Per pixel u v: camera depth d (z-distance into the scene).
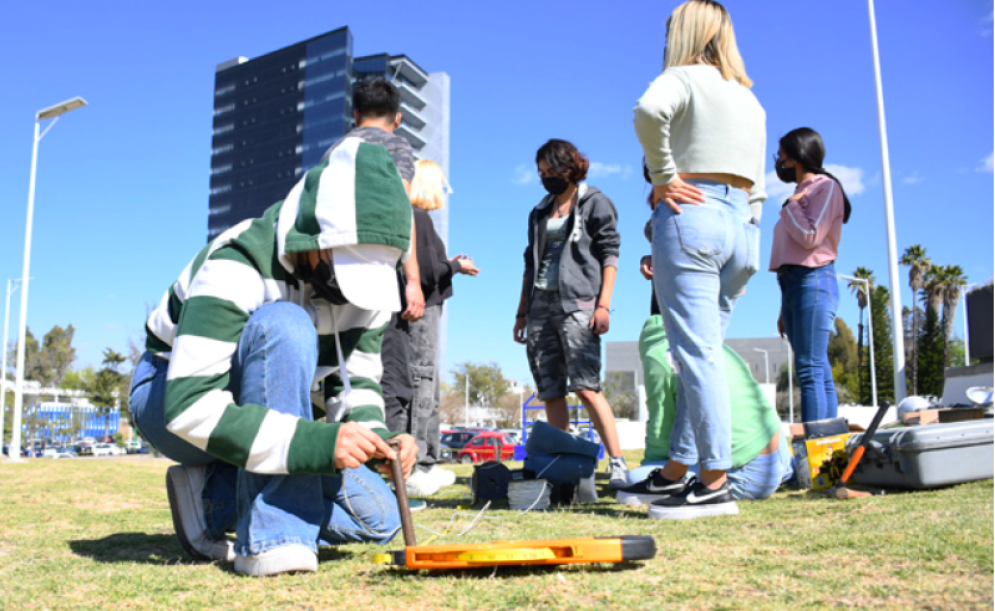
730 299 2.97
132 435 71.75
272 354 1.85
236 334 1.86
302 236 1.85
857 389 68.88
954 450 2.97
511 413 67.94
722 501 2.66
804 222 3.85
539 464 3.56
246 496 1.88
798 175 4.08
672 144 2.88
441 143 123.56
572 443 3.54
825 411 3.94
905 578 1.46
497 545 1.64
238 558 1.83
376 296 1.83
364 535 2.19
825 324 3.92
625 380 72.88
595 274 4.02
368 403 2.16
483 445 28.95
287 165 114.06
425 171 4.54
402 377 4.04
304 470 1.76
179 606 1.50
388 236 1.83
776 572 1.57
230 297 1.85
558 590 1.49
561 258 4.02
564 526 2.50
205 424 1.75
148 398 2.12
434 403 4.57
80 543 2.48
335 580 1.69
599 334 4.07
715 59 2.91
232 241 1.91
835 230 3.93
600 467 5.78
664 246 2.81
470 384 65.88
